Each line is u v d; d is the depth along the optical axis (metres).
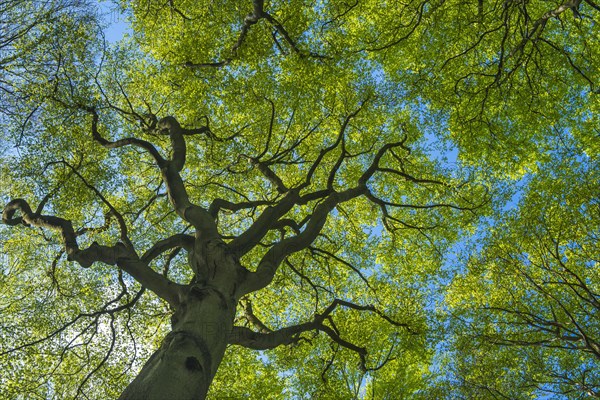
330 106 16.80
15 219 10.22
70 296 12.85
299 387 16.20
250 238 9.61
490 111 16.98
